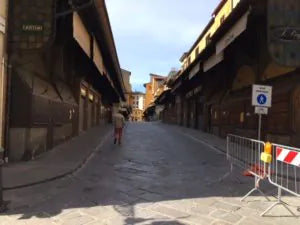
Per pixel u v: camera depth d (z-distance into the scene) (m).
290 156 6.21
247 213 6.19
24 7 10.70
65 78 17.62
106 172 9.95
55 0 10.76
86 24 14.73
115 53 22.11
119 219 5.73
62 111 15.81
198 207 6.49
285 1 12.06
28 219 5.69
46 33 10.66
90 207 6.38
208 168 10.97
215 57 17.75
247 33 14.97
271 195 7.53
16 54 10.77
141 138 21.39
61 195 7.23
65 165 10.28
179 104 43.62
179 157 13.37
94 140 18.23
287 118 13.46
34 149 11.48
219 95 23.58
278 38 12.03
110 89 36.41
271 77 15.23
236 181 8.95
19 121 10.83
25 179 8.26
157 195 7.35
